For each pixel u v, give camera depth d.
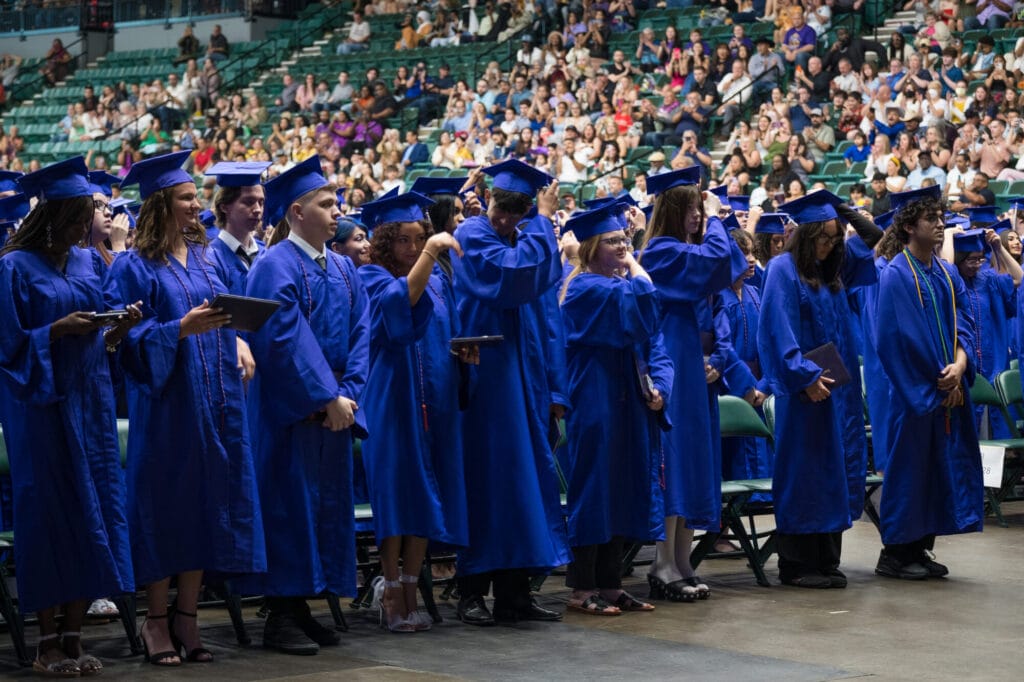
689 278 5.93
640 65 18.50
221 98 22.62
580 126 17.48
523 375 5.52
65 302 4.50
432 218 5.76
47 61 25.66
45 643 4.57
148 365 4.53
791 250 6.47
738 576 6.68
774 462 6.41
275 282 4.90
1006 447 8.08
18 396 4.40
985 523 8.34
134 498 4.65
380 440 5.22
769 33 18.28
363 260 6.45
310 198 5.00
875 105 15.54
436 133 19.34
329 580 4.97
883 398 7.06
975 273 8.80
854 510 6.48
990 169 14.17
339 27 24.33
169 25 25.42
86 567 4.46
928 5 17.28
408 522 5.21
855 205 13.98
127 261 4.66
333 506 4.99
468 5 22.14
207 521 4.66
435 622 5.52
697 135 16.91
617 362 5.74
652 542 5.80
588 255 5.80
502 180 5.45
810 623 5.47
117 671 4.60
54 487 4.46
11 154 23.30
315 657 4.83
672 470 5.96
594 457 5.67
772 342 6.40
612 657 4.83
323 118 20.06
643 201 14.30
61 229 4.51
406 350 5.28
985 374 9.33
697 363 6.03
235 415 4.74
